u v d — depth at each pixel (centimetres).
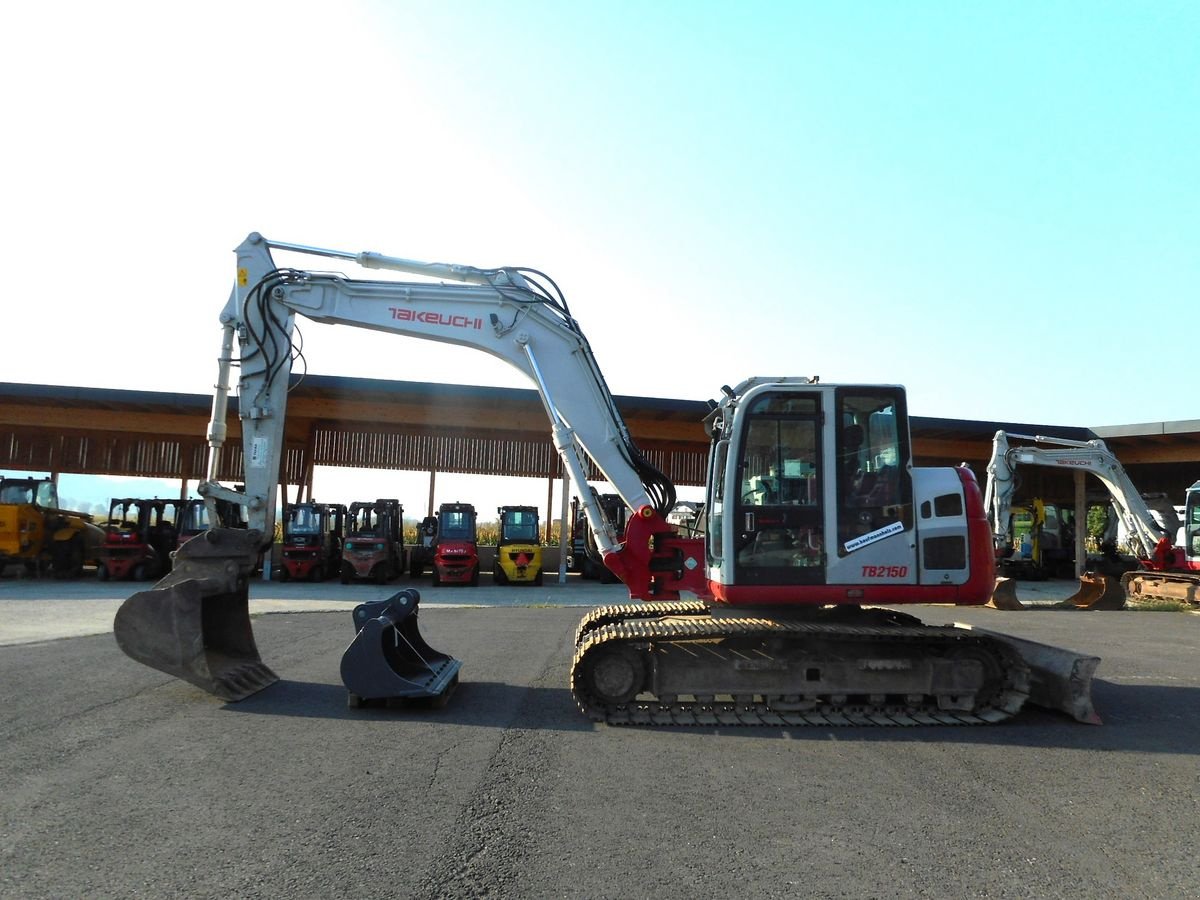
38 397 2327
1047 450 2112
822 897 382
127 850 422
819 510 752
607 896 379
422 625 1377
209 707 732
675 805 502
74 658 955
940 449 2698
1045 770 583
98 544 2578
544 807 494
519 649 1099
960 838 455
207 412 2481
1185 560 2127
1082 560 2755
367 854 420
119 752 592
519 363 885
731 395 808
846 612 806
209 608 827
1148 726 715
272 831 449
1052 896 387
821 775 567
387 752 601
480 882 391
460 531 2486
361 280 888
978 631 755
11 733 639
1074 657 731
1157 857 432
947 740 664
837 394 763
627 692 725
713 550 815
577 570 2892
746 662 732
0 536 2283
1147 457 2672
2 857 412
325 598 1883
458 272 885
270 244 884
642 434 2581
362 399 2459
